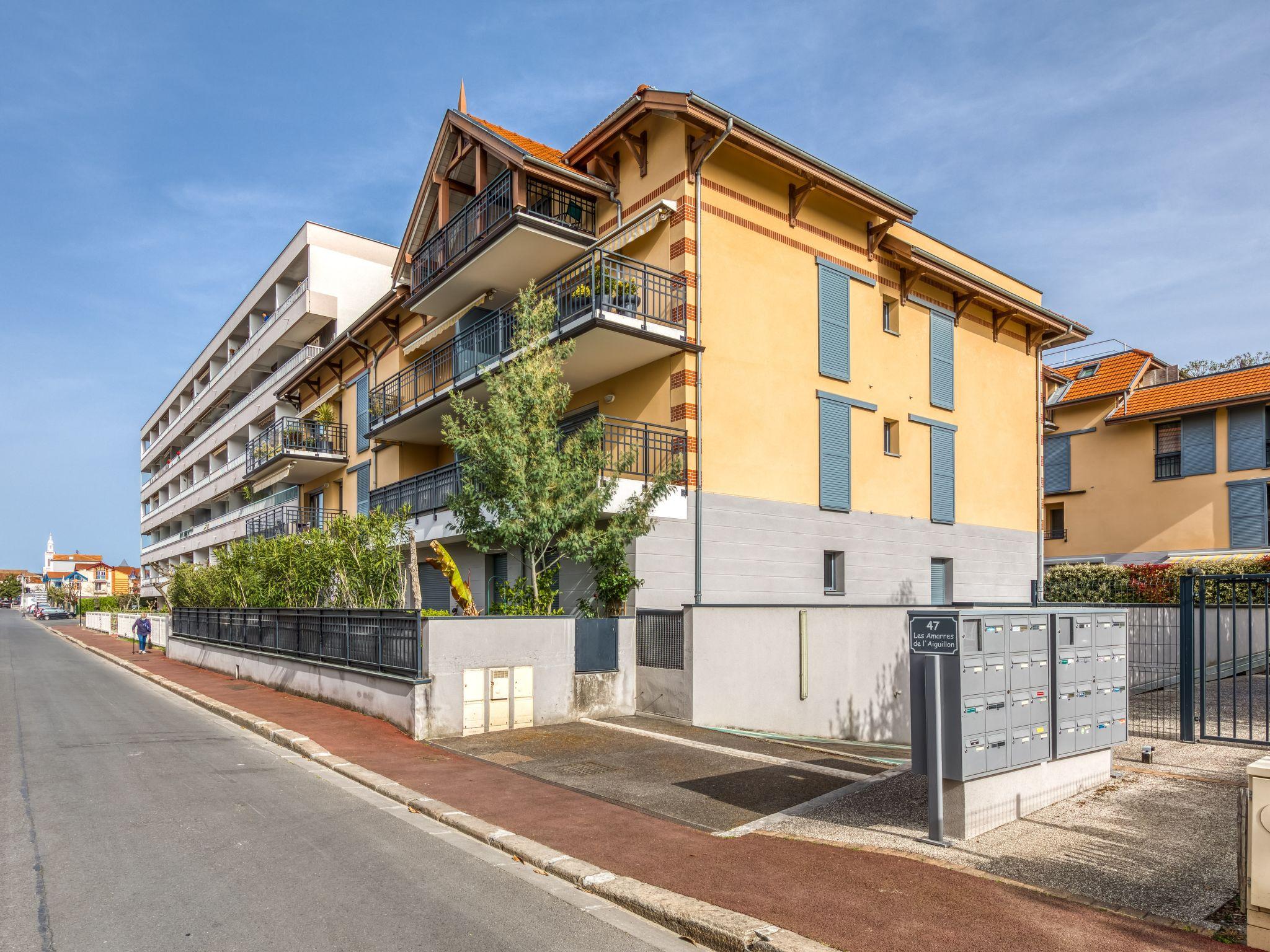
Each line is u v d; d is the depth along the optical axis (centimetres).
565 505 1262
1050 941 430
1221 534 2616
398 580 1650
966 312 2152
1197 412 2684
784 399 1645
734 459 1544
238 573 2239
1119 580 2283
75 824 691
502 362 1462
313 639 1544
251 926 473
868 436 1825
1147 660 1088
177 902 511
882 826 649
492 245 1666
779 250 1666
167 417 6366
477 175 1822
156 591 6094
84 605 8419
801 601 1631
